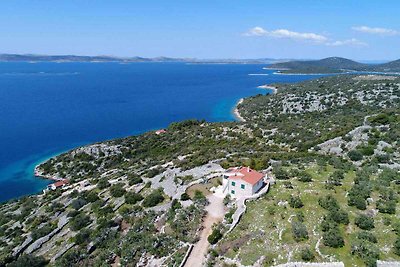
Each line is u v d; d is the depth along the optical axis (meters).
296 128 148.62
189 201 69.44
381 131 111.44
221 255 50.53
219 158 105.12
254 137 142.38
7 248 69.31
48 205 93.00
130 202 79.50
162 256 54.28
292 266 45.56
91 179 115.56
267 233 53.34
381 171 75.94
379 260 45.38
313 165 81.56
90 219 75.25
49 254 64.62
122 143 152.88
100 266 54.69
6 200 109.62
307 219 55.66
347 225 53.28
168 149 143.38
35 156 151.62
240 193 67.25
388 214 55.72
